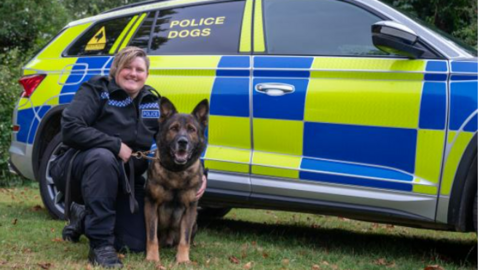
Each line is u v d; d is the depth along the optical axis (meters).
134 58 3.32
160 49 4.50
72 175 3.28
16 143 4.96
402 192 3.48
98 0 21.72
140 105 3.42
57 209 4.66
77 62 4.78
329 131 3.70
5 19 13.79
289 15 4.08
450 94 3.39
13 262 3.15
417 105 3.46
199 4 4.49
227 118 4.03
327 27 3.91
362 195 3.58
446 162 3.38
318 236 4.62
